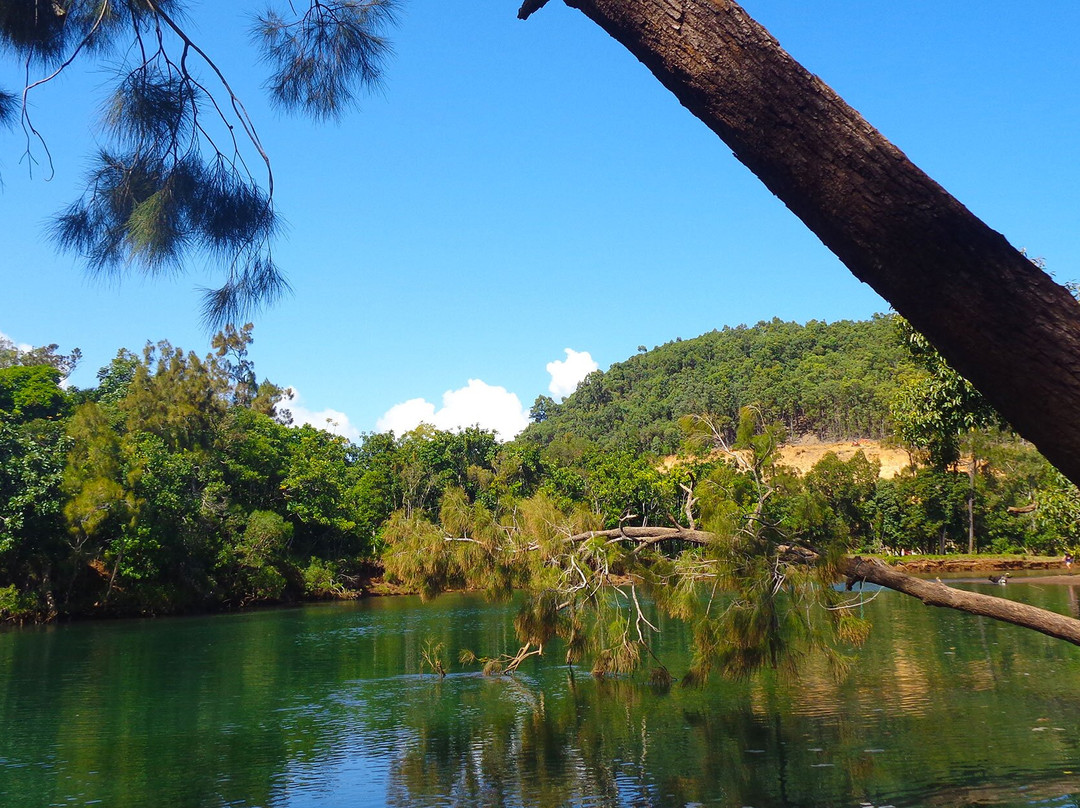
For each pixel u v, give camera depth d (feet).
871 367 475.72
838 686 57.36
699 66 8.09
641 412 551.59
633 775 37.24
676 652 76.79
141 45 18.16
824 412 422.82
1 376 168.96
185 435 165.27
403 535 44.60
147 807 34.40
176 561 139.74
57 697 60.34
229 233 19.08
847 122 7.66
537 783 36.52
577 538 43.16
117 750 44.37
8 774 39.68
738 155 8.22
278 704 56.90
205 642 94.89
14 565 121.49
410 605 152.97
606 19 8.57
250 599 153.99
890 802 32.30
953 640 81.05
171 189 18.60
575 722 48.73
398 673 69.62
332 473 188.34
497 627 106.63
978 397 35.88
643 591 38.78
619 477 197.77
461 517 43.73
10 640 98.68
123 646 91.66
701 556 36.32
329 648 87.81
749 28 8.03
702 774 37.01
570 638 43.24
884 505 213.66
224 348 249.75
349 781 37.65
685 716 49.26
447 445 215.72
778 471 32.50
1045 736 41.73
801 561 31.01
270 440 186.70
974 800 32.19
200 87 18.40
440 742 44.80
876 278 7.71
